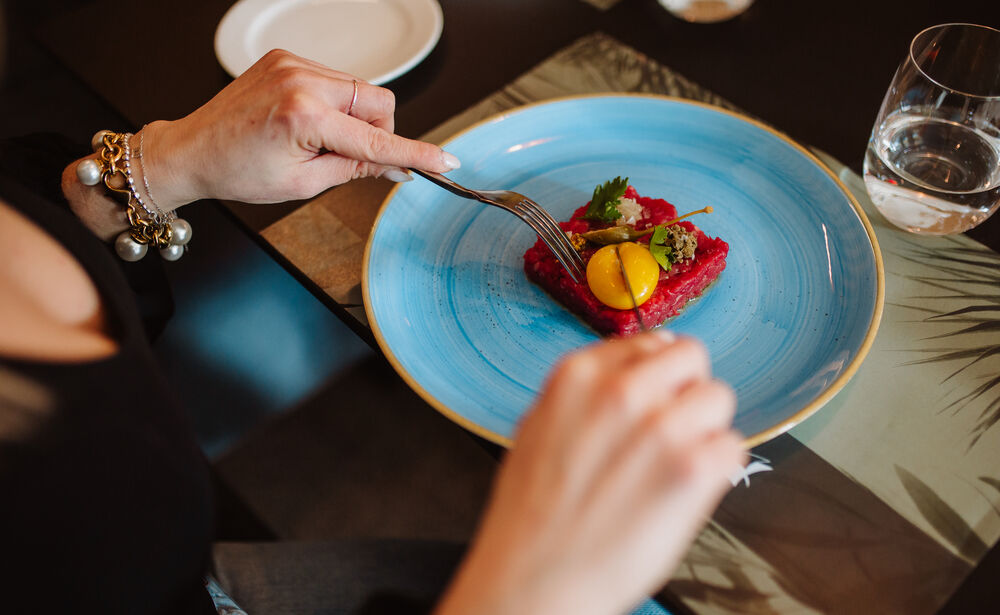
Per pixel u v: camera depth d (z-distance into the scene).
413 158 0.95
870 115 1.17
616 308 0.94
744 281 0.99
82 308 0.71
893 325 0.92
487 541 0.44
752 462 0.82
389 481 1.66
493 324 0.98
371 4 1.36
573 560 0.42
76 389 0.66
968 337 0.90
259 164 0.97
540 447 0.44
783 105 1.19
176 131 0.99
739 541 0.76
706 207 1.00
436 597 1.08
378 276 0.98
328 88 0.96
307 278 1.03
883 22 1.31
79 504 0.67
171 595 0.77
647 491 0.42
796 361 0.89
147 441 0.71
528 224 0.97
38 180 1.02
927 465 0.80
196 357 1.60
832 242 0.99
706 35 1.31
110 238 1.08
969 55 0.98
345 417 1.73
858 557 0.74
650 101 1.14
